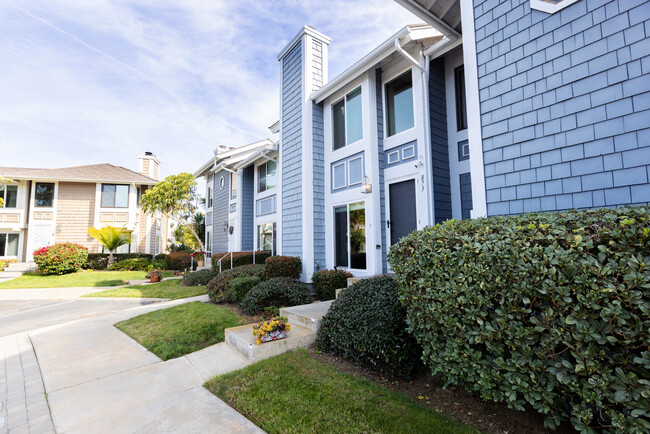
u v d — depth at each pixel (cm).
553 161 333
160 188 1764
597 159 303
